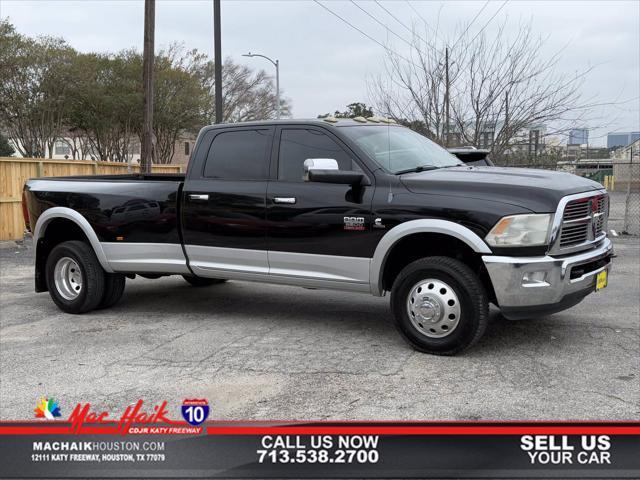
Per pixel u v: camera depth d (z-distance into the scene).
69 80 34.88
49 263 7.25
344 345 5.64
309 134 5.95
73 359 5.45
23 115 34.81
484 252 4.94
